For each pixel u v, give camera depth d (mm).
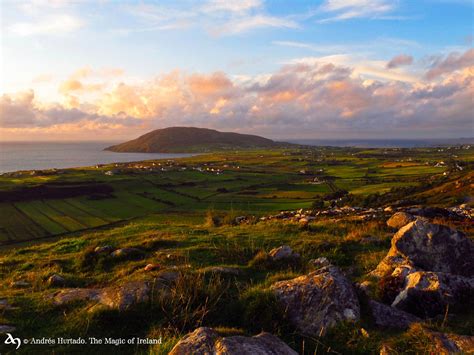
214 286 9148
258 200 114188
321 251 14727
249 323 7766
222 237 17688
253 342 5961
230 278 10977
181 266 11805
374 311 7871
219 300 8820
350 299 7781
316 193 124438
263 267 12352
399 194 95875
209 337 6059
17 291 10859
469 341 6289
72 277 12438
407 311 8195
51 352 7102
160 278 10312
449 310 7984
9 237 72875
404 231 11883
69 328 7949
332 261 13344
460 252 11023
